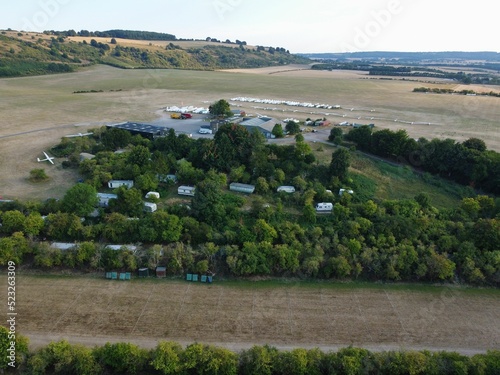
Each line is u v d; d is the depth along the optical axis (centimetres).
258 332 5331
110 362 4506
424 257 6712
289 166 9838
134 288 6119
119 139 11456
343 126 15362
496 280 6525
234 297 6019
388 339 5312
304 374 4531
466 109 18750
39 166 10438
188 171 9438
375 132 11862
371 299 6106
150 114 17150
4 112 16075
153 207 8044
